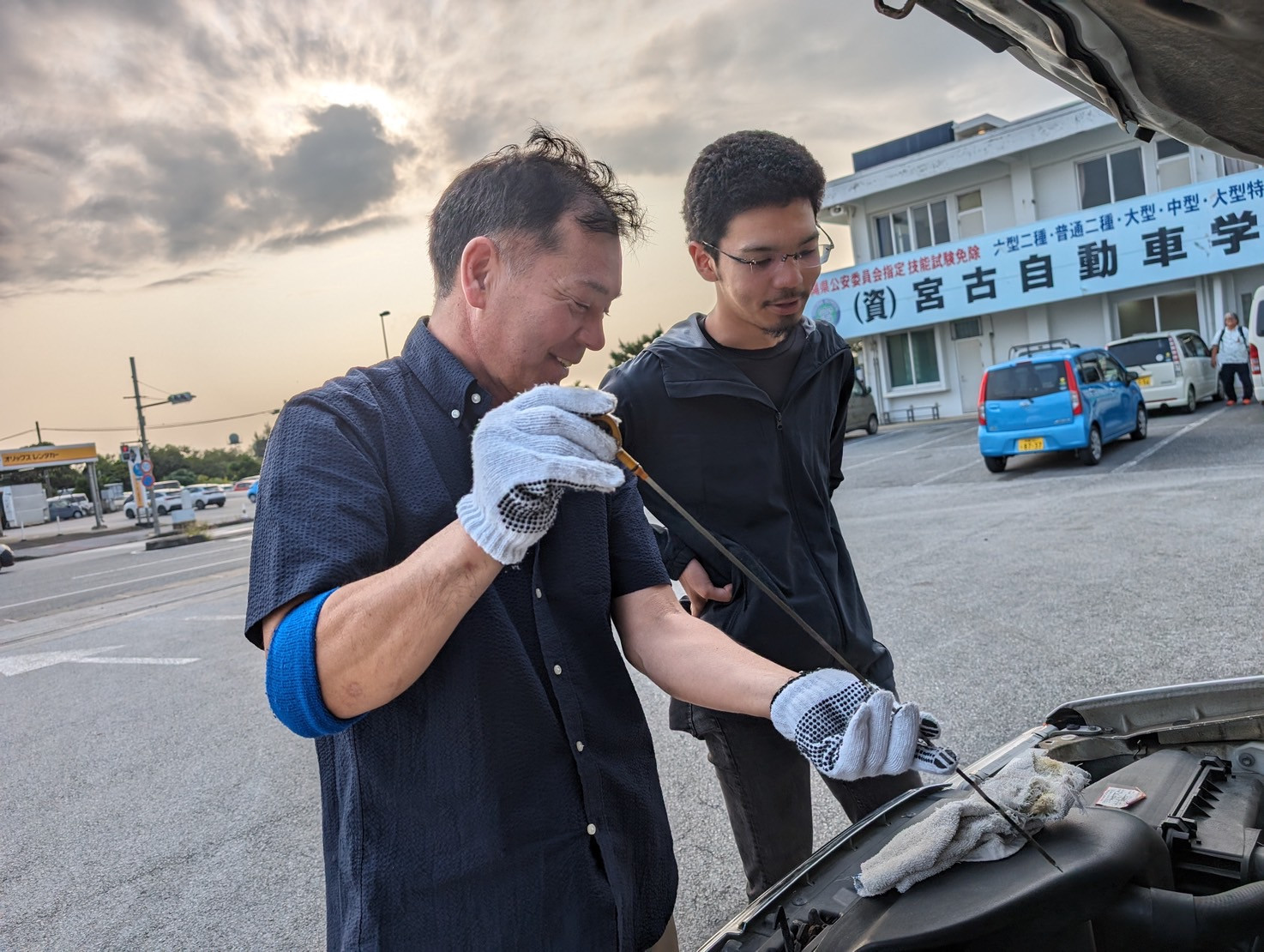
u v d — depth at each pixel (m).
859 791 2.02
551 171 1.20
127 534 30.92
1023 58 1.40
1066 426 10.45
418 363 1.29
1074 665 4.34
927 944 1.12
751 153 1.86
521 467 0.93
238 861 3.62
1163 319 17.62
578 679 1.27
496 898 1.15
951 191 19.61
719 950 1.37
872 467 13.86
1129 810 1.56
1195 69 1.22
